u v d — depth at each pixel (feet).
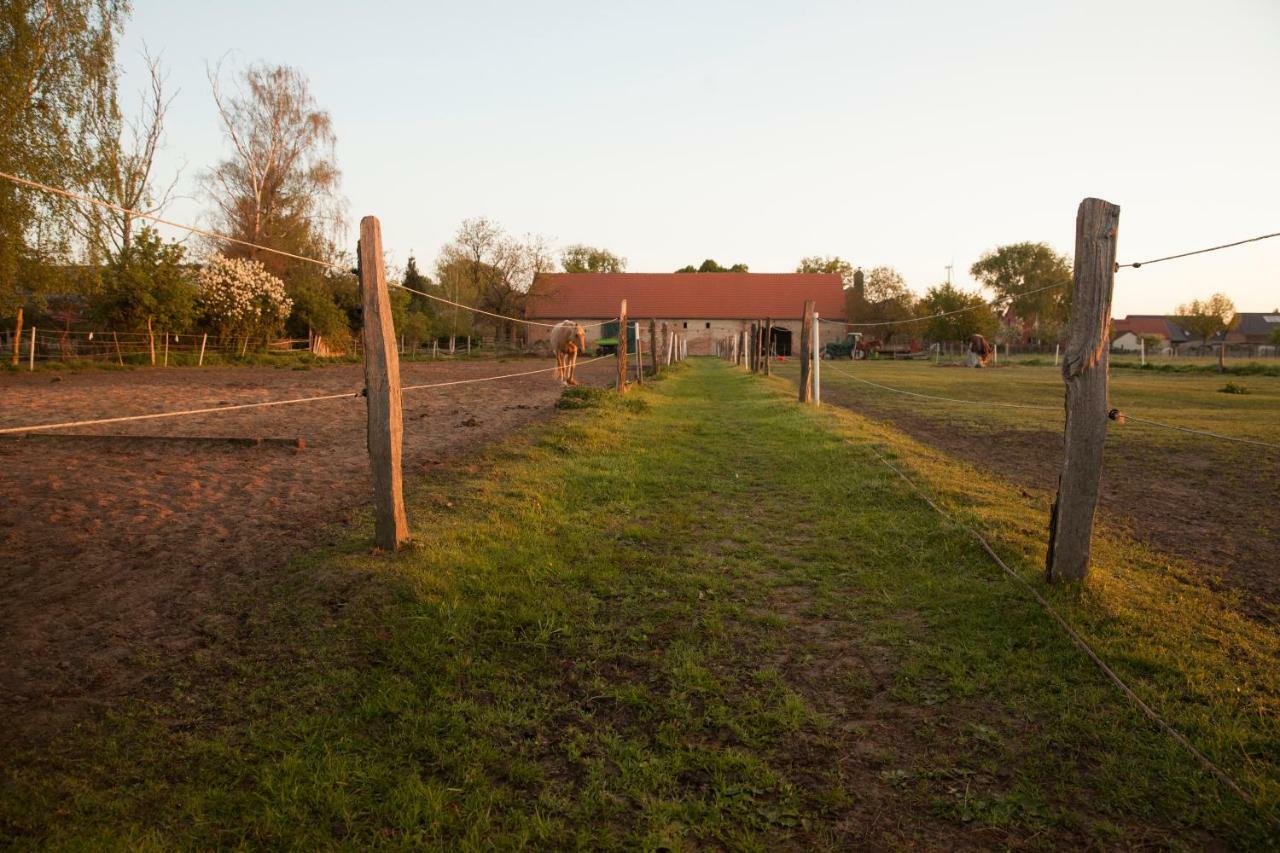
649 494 24.38
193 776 9.12
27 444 30.19
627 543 18.80
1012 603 14.42
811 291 234.99
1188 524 21.65
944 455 32.73
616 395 51.21
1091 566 16.19
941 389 77.30
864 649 13.00
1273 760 9.58
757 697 11.34
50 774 8.89
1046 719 10.68
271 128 128.57
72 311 107.76
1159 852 8.14
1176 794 9.00
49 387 58.75
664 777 9.38
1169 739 10.02
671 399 56.80
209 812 8.52
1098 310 14.32
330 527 18.72
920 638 13.35
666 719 10.81
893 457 29.32
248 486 23.57
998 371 122.83
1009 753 9.90
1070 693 11.27
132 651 12.00
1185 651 12.41
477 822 8.47
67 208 71.56
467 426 38.91
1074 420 14.64
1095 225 14.19
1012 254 274.57
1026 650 12.60
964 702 11.18
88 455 28.14
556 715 10.85
